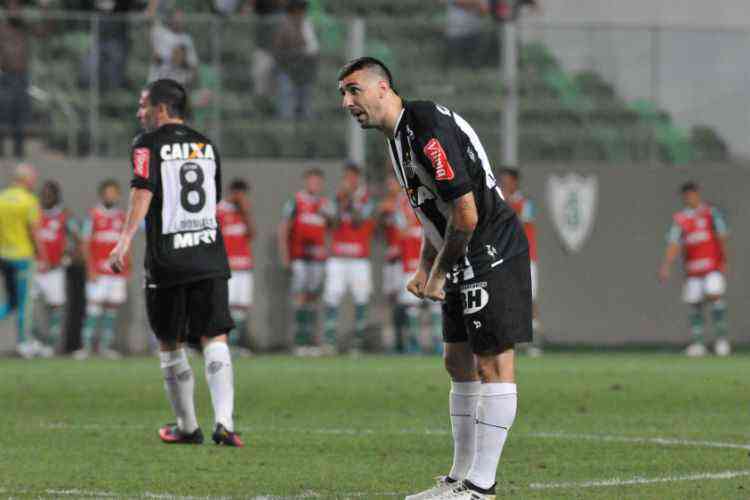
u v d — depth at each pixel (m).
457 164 20.08
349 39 76.56
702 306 75.50
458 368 21.95
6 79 73.19
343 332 74.44
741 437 31.58
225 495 22.33
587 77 77.62
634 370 54.69
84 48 74.00
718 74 78.12
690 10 89.81
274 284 74.94
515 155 77.00
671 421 35.41
